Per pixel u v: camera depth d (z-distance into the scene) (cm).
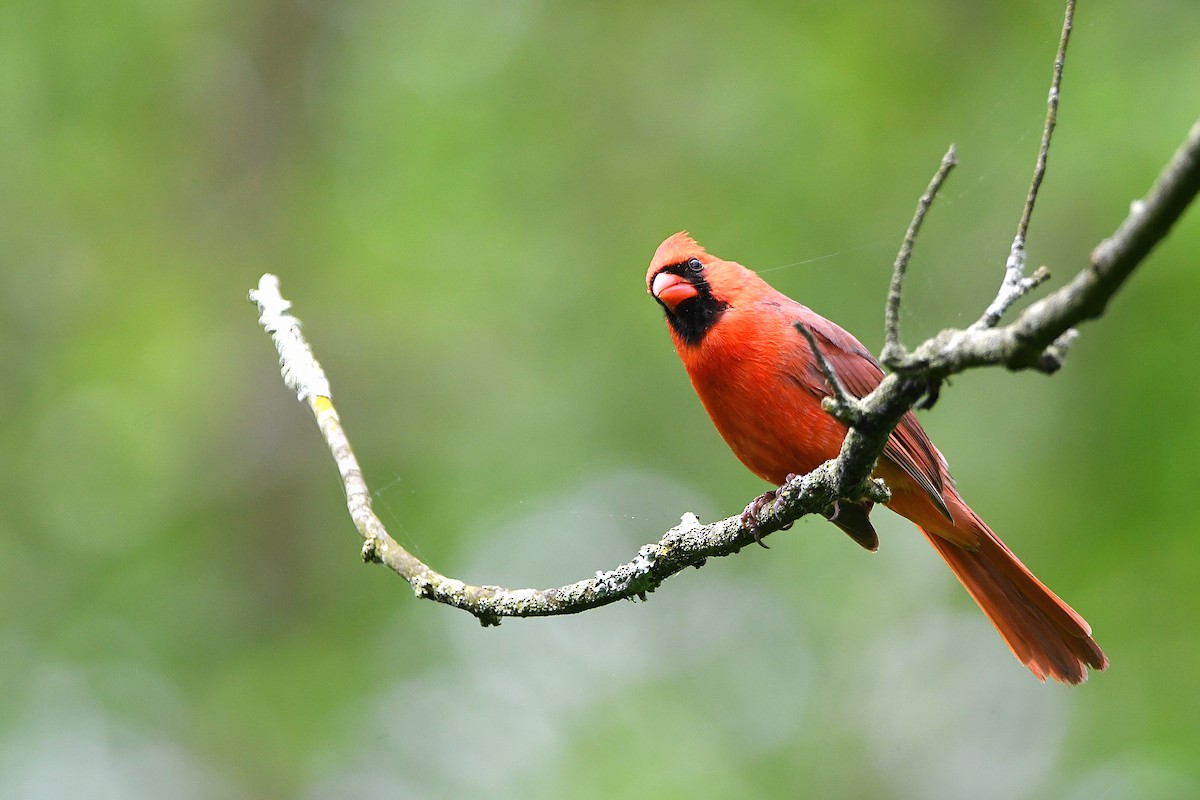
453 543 1232
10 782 1144
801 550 1239
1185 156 277
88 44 1405
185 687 1227
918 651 1195
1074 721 1034
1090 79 1134
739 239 1250
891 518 1225
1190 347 1073
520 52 1411
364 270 1344
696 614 1241
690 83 1346
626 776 1116
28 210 1409
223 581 1315
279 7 1462
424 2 1441
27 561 1299
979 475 1122
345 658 1221
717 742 1162
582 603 504
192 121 1462
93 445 1340
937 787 1142
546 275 1322
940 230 1195
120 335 1380
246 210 1434
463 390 1305
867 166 1245
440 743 1159
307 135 1456
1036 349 332
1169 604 1023
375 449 1297
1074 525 1086
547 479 1245
